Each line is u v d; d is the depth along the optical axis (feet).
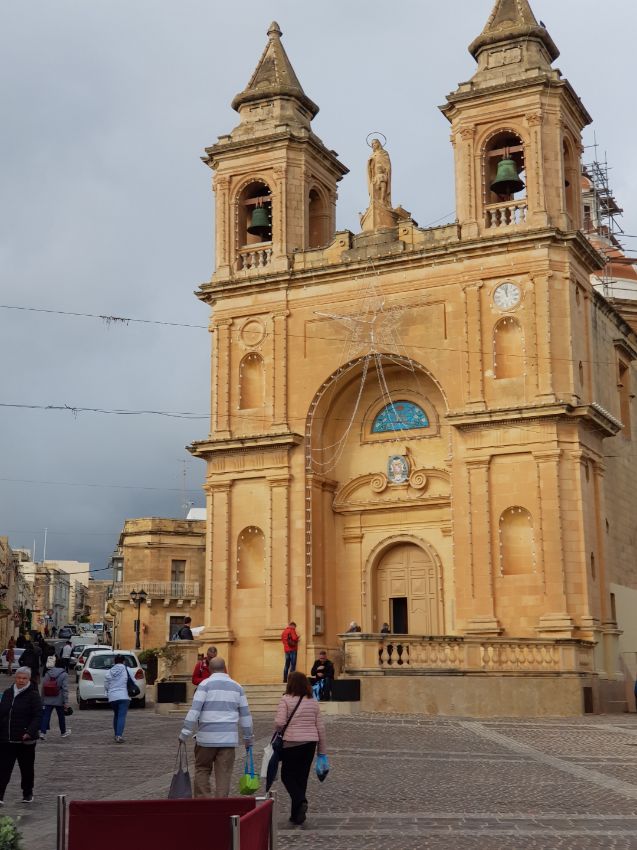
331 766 54.80
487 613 98.78
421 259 108.68
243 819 23.07
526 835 36.50
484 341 104.42
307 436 112.27
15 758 45.34
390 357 109.70
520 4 111.86
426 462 113.19
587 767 54.39
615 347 120.26
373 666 89.76
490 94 108.27
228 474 114.32
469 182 108.37
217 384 116.98
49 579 527.81
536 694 88.07
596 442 104.88
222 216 121.08
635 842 35.14
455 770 53.26
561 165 107.04
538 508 98.84
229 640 110.52
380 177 116.57
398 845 35.17
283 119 121.49
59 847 24.80
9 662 160.76
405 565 114.01
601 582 101.71
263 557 112.57
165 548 207.51
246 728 39.22
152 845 24.79
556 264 103.76
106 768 56.49
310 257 116.06
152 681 133.90
